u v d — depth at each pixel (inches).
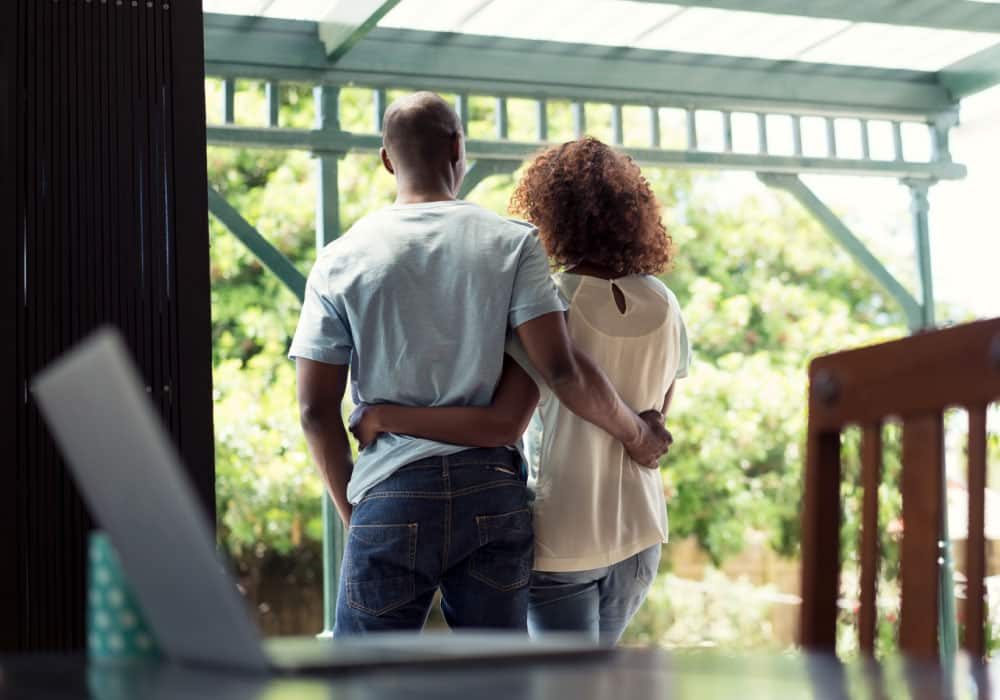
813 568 47.2
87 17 101.3
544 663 34.1
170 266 101.2
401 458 83.8
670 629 399.2
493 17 201.3
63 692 29.1
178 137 102.5
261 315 414.3
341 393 88.7
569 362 84.1
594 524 89.4
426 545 83.1
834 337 443.2
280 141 196.7
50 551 96.6
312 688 29.2
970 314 423.2
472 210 86.2
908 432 44.4
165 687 29.5
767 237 452.4
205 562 29.8
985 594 41.0
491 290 83.7
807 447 48.2
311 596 398.0
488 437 84.0
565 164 94.4
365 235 86.1
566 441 89.6
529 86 214.5
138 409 28.8
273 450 400.5
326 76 199.0
